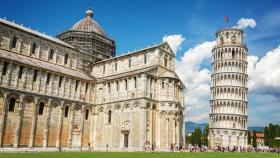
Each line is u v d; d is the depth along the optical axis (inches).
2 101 2384.4
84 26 4146.2
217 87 4672.7
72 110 2982.3
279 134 6225.4
